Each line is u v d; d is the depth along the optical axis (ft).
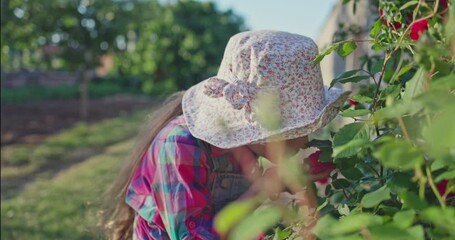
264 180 6.35
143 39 114.83
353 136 4.87
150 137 7.31
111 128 52.90
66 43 64.13
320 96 6.66
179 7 130.72
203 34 131.13
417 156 3.77
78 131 50.42
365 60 9.11
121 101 91.66
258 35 6.77
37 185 27.61
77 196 24.14
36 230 19.19
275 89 6.43
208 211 6.61
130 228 7.82
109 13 65.31
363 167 5.99
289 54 6.49
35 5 52.70
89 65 65.46
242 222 3.55
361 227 3.84
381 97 5.51
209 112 6.82
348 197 6.20
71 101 85.92
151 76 126.52
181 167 6.56
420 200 4.00
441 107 3.55
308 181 6.27
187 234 6.40
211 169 6.74
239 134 6.43
